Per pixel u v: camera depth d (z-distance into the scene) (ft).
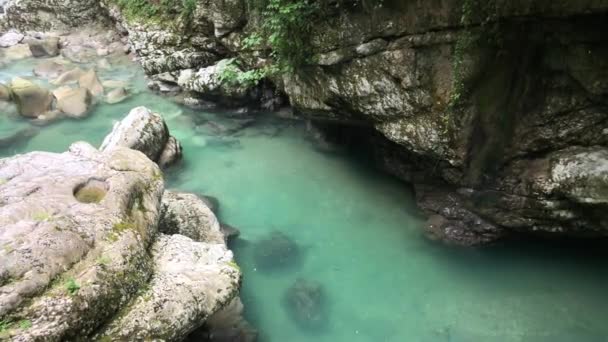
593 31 16.80
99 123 35.94
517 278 22.30
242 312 20.07
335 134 32.48
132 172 19.83
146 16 40.45
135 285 15.10
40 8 51.80
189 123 36.14
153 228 18.43
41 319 12.58
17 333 12.12
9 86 37.93
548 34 17.75
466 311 20.75
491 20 17.47
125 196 18.02
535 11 16.37
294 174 30.17
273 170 30.60
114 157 20.81
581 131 19.15
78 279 13.85
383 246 24.35
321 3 22.35
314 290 21.67
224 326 18.93
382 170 29.19
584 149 19.26
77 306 13.17
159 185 20.47
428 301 21.38
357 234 25.18
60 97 37.58
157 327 14.43
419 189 25.36
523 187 20.70
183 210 22.93
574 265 22.76
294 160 31.58
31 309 12.71
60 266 13.97
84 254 14.74
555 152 19.99
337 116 26.14
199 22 36.94
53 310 12.82
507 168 21.04
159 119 30.58
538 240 23.72
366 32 21.26
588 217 19.83
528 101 19.61
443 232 24.30
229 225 25.32
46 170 19.49
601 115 18.52
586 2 15.25
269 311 20.81
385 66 21.16
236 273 17.51
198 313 15.60
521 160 20.72
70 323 12.87
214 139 34.12
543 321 20.08
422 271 22.88
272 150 32.76
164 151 30.25
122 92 39.93
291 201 27.76
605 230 19.92
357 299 21.50
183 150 32.58
